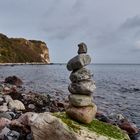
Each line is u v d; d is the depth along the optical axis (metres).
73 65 9.81
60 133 8.72
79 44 9.94
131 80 62.62
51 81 51.44
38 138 9.09
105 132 9.36
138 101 27.75
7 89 25.92
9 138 9.72
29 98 21.28
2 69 97.31
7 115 13.03
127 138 9.64
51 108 18.31
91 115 9.49
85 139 8.54
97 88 40.94
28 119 11.26
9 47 181.50
